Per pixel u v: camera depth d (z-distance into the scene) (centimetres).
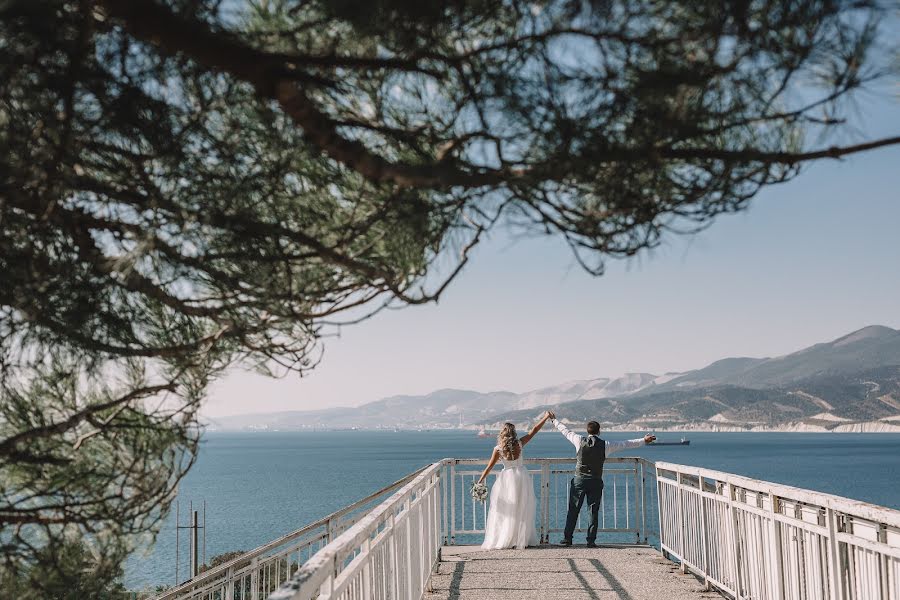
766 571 616
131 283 267
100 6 212
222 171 243
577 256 245
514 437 1059
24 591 275
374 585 439
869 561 443
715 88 211
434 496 919
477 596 766
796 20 194
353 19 209
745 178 234
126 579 307
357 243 291
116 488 292
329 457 19288
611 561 942
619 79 205
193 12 208
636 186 230
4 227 243
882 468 12688
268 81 223
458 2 205
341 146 238
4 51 204
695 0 194
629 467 1091
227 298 280
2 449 271
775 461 15038
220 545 4178
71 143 228
